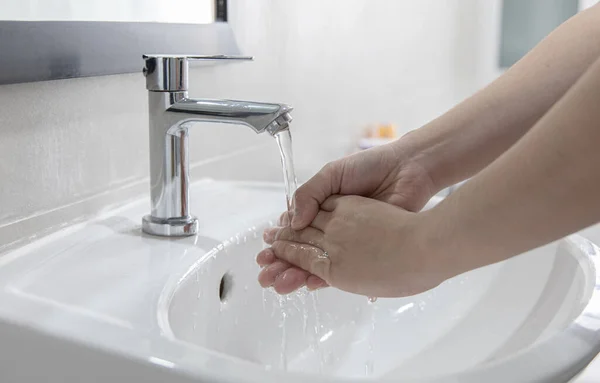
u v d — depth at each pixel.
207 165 0.94
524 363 0.45
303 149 1.18
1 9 0.59
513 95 0.65
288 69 1.11
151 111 0.68
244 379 0.41
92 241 0.67
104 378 0.46
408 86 1.51
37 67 0.62
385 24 1.40
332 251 0.57
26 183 0.64
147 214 0.76
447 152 0.66
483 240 0.45
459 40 1.67
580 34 0.64
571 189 0.40
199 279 0.63
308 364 0.74
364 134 1.38
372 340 0.78
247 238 0.74
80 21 0.68
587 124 0.39
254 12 1.00
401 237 0.51
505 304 0.74
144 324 0.50
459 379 0.43
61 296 0.54
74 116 0.69
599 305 0.57
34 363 0.49
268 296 0.77
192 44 0.85
